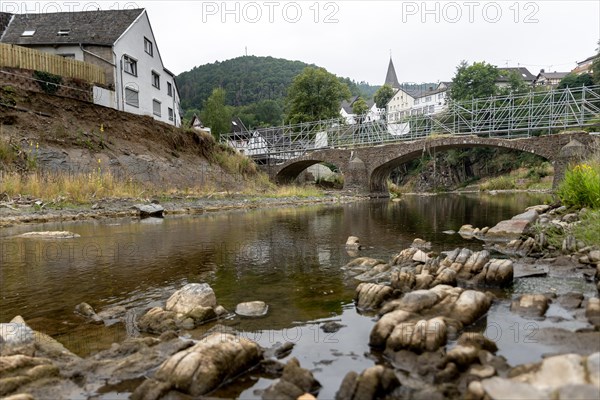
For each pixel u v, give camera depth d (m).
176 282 4.86
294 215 14.92
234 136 55.06
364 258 5.77
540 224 7.59
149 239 8.40
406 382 2.29
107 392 2.29
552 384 1.98
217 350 2.46
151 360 2.62
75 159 18.08
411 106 95.56
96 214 13.15
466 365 2.36
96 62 24.41
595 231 5.79
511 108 31.89
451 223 11.39
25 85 19.78
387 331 2.84
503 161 58.25
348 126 41.38
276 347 2.87
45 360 2.59
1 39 25.36
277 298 4.13
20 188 14.16
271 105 100.25
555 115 29.58
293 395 2.18
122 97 25.27
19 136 16.97
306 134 44.06
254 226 10.98
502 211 15.57
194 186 23.00
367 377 2.18
